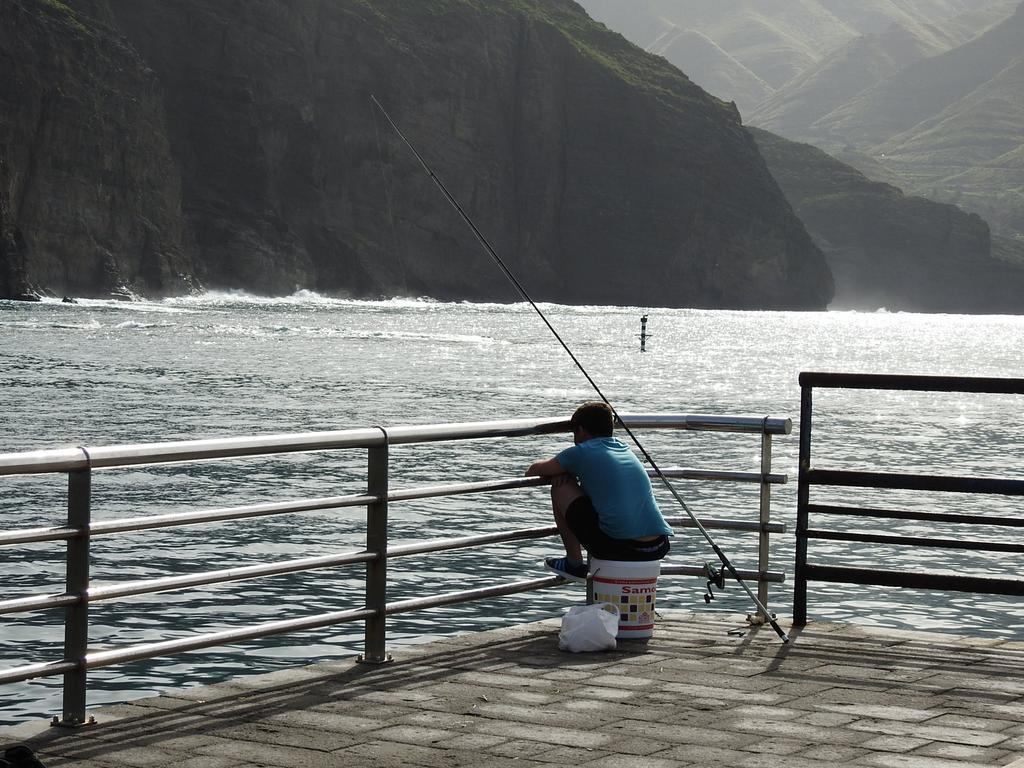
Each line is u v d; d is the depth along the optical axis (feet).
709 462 99.35
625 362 263.49
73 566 22.12
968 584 29.76
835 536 30.99
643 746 21.48
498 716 23.30
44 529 21.48
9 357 202.80
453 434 27.84
